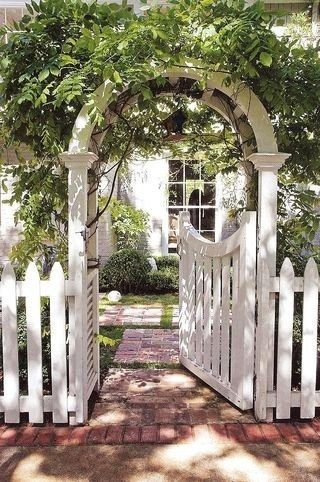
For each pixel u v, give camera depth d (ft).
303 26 17.89
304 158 9.93
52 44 8.65
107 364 12.11
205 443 7.93
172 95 10.32
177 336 14.96
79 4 8.57
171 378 11.16
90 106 8.02
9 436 8.15
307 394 8.65
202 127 12.25
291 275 8.50
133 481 6.89
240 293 8.92
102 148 11.33
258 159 8.32
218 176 24.62
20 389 9.70
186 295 11.80
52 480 6.93
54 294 8.41
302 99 8.70
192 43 7.91
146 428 8.43
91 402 9.69
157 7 8.30
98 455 7.59
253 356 8.83
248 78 8.36
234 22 7.64
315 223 9.84
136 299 21.62
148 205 25.59
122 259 23.13
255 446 7.84
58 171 10.24
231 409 9.32
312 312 8.59
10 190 22.20
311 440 8.02
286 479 6.92
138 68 7.71
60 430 8.38
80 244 8.48
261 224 8.46
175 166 25.75
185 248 11.89
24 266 11.04
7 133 9.91
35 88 8.09
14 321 8.43
